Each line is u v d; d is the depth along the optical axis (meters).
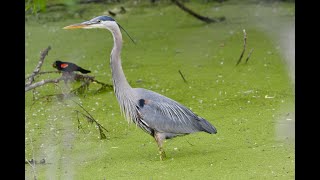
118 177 11.37
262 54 19.73
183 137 13.38
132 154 12.56
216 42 21.69
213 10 27.22
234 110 14.93
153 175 11.37
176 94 16.34
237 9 27.12
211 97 15.98
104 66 19.20
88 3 28.56
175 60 19.59
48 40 22.70
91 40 22.67
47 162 12.34
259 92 16.17
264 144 12.67
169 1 28.98
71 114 15.20
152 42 22.09
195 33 23.27
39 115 15.19
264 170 11.30
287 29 22.91
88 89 16.81
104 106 15.66
